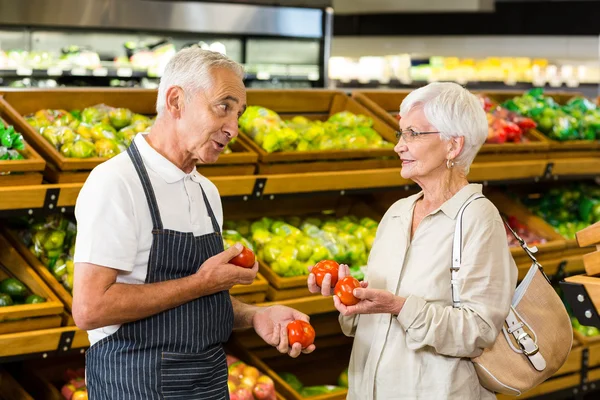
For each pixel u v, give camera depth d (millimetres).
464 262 2301
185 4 6223
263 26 6508
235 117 2102
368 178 3740
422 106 2357
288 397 3475
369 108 4281
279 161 3557
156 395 2070
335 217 4293
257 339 3885
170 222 2104
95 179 2045
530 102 4797
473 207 2344
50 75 5762
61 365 3498
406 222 2436
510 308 2389
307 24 6664
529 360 2379
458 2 8641
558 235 4508
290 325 2283
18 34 5934
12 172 2922
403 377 2346
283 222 3855
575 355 4270
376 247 2508
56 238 3191
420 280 2346
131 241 2025
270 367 3971
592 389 4359
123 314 1987
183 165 2154
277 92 4055
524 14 8742
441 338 2242
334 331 4180
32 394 3340
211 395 2166
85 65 5848
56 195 2961
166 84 2088
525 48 9555
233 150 3584
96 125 3334
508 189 4926
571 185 5055
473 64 8586
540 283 2436
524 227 4625
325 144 3736
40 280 3051
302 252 3623
